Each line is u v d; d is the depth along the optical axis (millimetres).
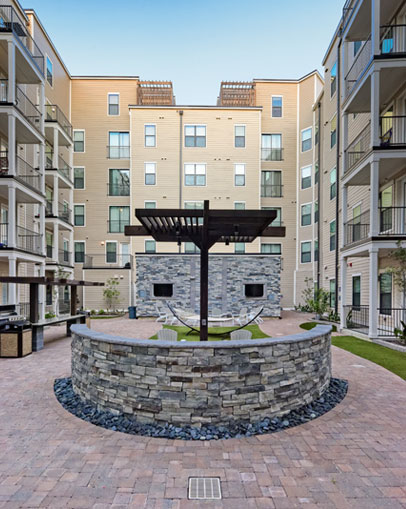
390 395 4758
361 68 12414
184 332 10500
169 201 20500
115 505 2361
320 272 18469
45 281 8086
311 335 4332
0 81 12352
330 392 4805
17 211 13570
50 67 18078
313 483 2631
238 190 20672
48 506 2348
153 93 21641
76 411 4148
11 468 2836
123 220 20906
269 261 15359
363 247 9773
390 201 11258
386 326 10922
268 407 3832
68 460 2967
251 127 20844
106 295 18672
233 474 2752
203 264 6414
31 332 7852
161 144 20609
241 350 3734
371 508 2336
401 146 9172
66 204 19891
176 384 3678
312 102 20656
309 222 20484
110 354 4031
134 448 3191
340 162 14961
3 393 4840
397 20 10234
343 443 3303
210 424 3643
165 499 2430
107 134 21047
